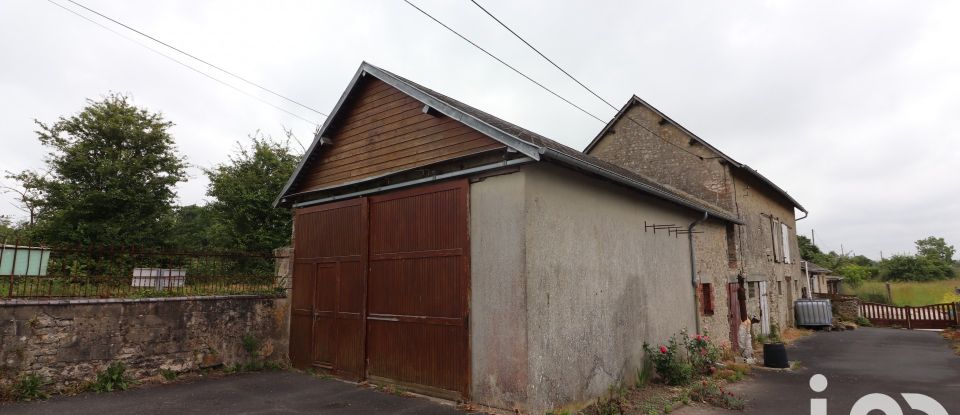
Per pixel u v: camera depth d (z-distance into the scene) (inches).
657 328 349.7
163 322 312.3
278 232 798.5
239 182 792.9
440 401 267.6
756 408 276.1
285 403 268.1
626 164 660.7
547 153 233.3
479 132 270.4
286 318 383.9
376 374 311.1
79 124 760.3
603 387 284.0
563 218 271.4
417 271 295.7
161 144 813.9
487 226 263.6
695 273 412.5
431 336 281.7
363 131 350.0
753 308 580.1
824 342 584.7
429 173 298.4
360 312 327.6
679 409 271.1
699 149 604.7
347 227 350.6
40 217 728.3
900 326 786.8
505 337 246.4
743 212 599.5
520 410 235.1
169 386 298.2
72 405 249.0
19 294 267.0
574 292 272.1
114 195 732.7
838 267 1537.9
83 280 294.4
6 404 242.1
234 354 348.5
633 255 331.9
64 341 270.4
